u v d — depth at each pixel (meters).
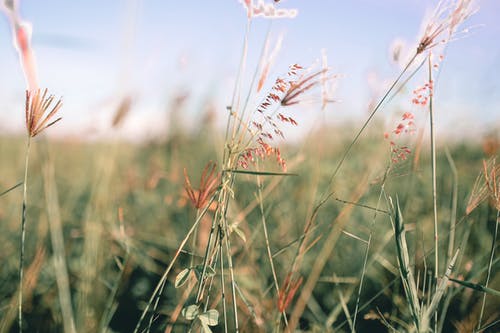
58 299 0.96
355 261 1.19
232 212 1.08
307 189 1.29
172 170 1.55
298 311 0.93
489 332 0.93
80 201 1.42
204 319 0.69
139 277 1.16
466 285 0.69
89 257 0.96
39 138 0.90
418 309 0.72
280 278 1.09
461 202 1.21
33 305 0.98
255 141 0.69
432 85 0.75
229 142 0.73
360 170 1.28
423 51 0.73
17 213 1.30
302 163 1.34
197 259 1.10
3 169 1.56
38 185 1.43
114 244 1.15
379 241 1.22
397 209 0.73
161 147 1.87
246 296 0.96
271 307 0.93
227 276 0.98
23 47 0.63
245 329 0.92
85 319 0.88
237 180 1.32
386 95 0.74
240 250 1.09
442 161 1.41
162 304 1.06
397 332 0.83
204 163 1.64
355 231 1.24
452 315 1.00
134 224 1.38
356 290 1.11
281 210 1.25
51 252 1.14
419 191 1.25
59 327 0.93
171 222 1.43
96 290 0.96
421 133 0.86
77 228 1.19
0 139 1.62
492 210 1.08
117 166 1.46
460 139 1.38
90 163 1.51
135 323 1.01
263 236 1.14
